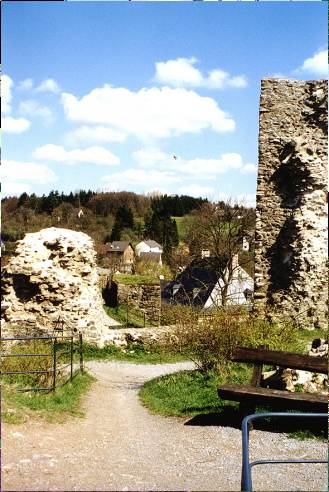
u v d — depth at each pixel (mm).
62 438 7160
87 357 16906
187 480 5863
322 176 19016
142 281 26281
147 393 11641
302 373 9625
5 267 17625
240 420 8305
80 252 18453
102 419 9031
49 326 17500
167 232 60844
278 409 8578
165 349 17828
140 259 50188
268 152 19766
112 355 17438
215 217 32031
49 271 17703
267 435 7730
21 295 17703
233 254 30250
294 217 18953
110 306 26766
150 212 64875
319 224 18828
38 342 13242
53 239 18391
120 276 28438
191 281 35469
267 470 6332
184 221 57125
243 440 4215
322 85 19547
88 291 18391
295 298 18516
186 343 12711
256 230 19578
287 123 19750
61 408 8906
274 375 9695
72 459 6234
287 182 19547
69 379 11383
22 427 7160
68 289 17719
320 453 6887
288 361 8383
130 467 6273
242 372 11219
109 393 11781
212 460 6781
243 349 8727
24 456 5992
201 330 12086
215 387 10734
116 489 5262
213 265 31672
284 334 12625
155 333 18234
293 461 4641
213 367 11898
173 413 9547
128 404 10680
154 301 25594
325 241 18797
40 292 17625
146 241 60906
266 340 11820
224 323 11867
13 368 10484
